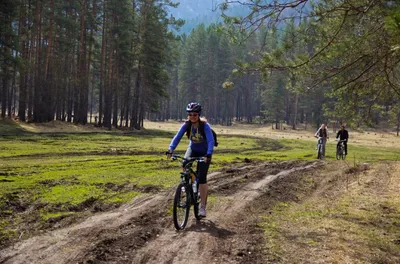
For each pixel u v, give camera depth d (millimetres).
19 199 7781
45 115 40188
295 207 8133
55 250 4836
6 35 31812
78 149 21031
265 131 70312
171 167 13836
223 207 7660
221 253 4941
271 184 10641
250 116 91875
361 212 7699
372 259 4980
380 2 5277
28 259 4543
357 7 5730
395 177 12344
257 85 90250
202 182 6434
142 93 51906
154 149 23312
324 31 6461
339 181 11766
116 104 49219
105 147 23406
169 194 8672
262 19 6090
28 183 9422
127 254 4797
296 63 6379
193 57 83188
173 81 96750
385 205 8383
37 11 38125
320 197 9391
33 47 39938
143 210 7117
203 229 6012
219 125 83312
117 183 9984
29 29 38406
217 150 25297
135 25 50031
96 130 42469
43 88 40406
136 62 52031
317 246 5352
